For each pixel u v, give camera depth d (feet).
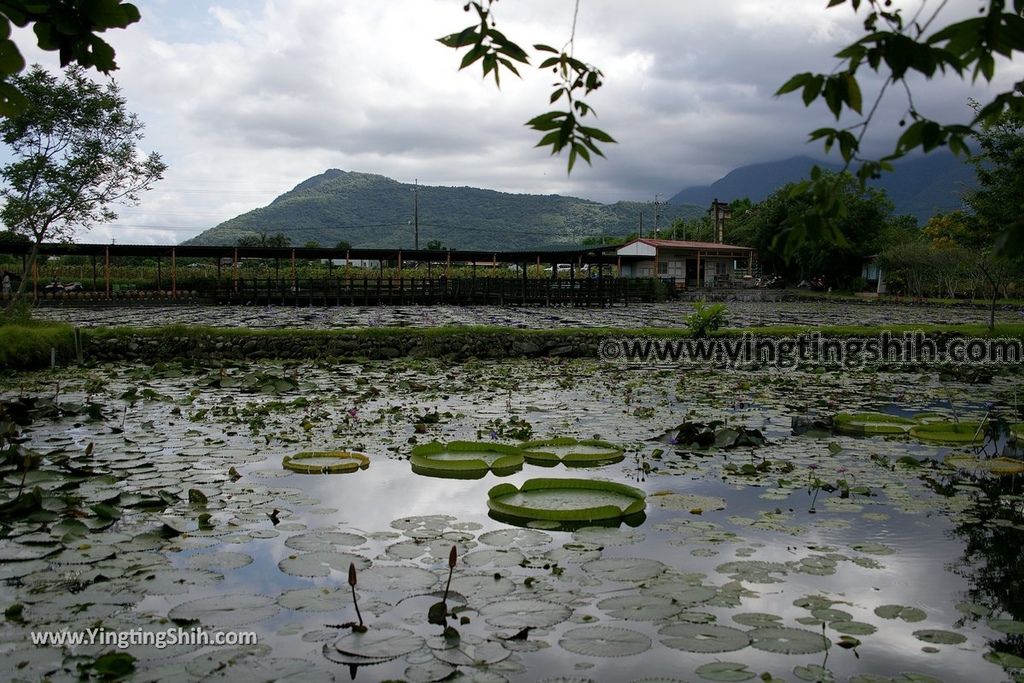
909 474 16.66
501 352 43.11
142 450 18.37
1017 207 47.83
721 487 15.58
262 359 40.65
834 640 8.81
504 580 10.39
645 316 76.38
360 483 15.78
